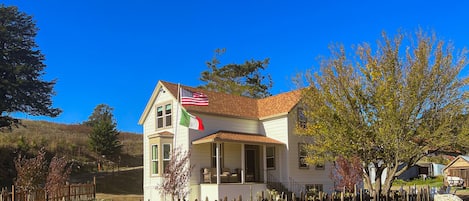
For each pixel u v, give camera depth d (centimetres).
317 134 1930
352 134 1780
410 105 1683
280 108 2920
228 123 2831
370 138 1781
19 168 2283
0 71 4169
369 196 1795
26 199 2152
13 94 4162
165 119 2795
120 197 3155
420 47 1730
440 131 1647
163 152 2652
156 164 2694
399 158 1736
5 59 4312
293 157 2811
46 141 4931
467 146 1692
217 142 2492
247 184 2588
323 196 1730
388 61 1753
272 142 2759
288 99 2973
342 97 1827
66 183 2675
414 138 1736
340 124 1808
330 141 1833
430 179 5534
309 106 1962
